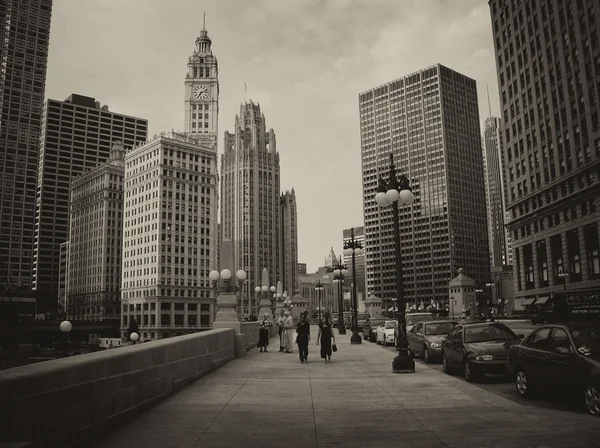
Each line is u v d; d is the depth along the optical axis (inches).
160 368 498.3
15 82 7455.7
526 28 3388.3
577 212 2827.3
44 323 5108.3
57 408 293.6
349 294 4355.3
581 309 1737.2
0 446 238.1
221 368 778.8
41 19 7780.5
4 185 7199.8
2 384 246.7
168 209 5762.8
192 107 7116.1
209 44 7406.5
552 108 3093.0
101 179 6791.3
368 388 569.9
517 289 3521.2
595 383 399.5
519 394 514.3
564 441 332.5
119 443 334.6
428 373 702.5
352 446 329.4
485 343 638.5
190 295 5816.9
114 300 6525.6
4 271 5625.0
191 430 372.5
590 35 2716.5
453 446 327.3
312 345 1346.0
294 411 442.6
